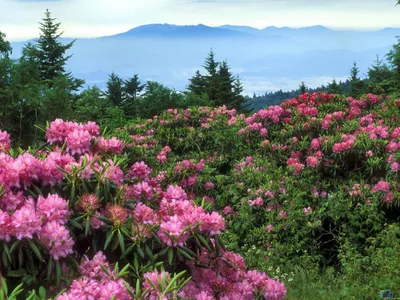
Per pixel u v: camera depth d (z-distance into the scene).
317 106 11.03
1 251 2.86
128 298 2.88
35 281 2.90
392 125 9.76
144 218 3.33
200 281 3.58
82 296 2.77
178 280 3.33
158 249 3.36
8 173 3.16
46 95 16.30
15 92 15.91
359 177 8.59
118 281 2.97
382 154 8.55
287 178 8.67
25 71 16.89
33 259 2.94
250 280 3.79
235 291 3.64
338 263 7.77
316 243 7.84
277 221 8.14
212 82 48.12
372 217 7.73
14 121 16.19
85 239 3.28
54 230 2.93
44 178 3.30
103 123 15.17
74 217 3.21
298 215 7.92
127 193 3.69
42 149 4.09
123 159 3.62
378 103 11.01
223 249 3.58
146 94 19.09
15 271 2.85
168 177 8.96
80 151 3.84
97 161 3.61
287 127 9.93
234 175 9.32
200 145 10.84
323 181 8.59
